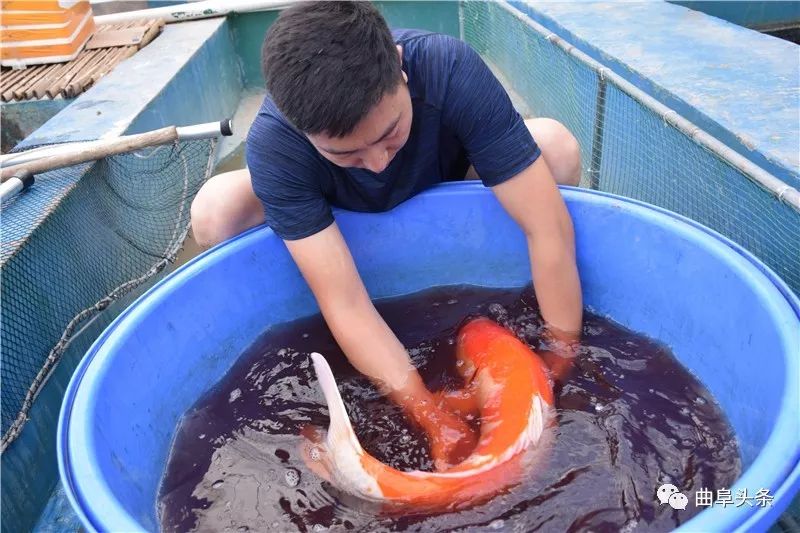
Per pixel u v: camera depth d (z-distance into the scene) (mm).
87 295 1690
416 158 1527
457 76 1342
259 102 3521
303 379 1466
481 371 1363
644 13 2303
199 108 2906
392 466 1224
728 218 1489
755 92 1622
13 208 1628
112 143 1797
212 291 1518
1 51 2941
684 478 1132
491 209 1657
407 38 1397
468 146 1407
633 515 1070
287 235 1405
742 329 1251
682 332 1437
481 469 1132
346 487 1153
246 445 1305
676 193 1680
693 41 1999
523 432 1177
